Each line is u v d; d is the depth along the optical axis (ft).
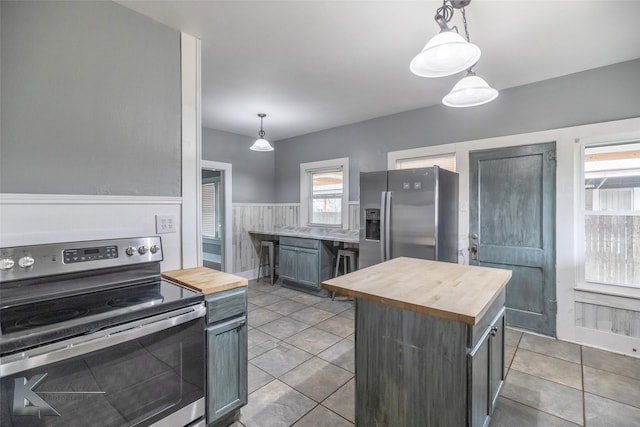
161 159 6.64
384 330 4.93
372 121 14.10
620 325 8.73
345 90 10.69
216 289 5.39
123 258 5.50
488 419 5.22
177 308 4.79
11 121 4.87
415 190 10.25
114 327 4.12
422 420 4.60
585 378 7.41
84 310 4.30
